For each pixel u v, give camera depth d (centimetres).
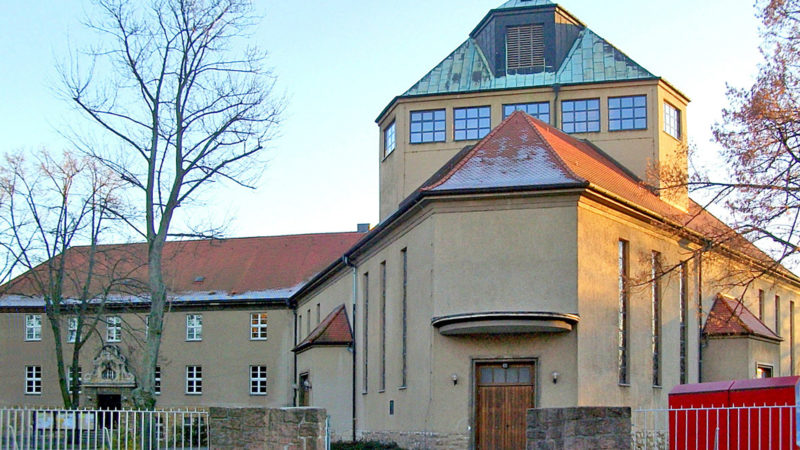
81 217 4725
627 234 3184
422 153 3831
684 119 3959
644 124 3766
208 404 6066
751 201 2738
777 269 3183
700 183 2831
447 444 2898
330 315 4325
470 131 3822
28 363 6406
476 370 2930
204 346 6150
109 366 5803
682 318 3575
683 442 1950
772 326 4519
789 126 2702
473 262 2967
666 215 3150
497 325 2839
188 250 6688
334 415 4059
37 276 5250
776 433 1752
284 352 5991
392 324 3472
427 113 3869
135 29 3338
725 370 3644
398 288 3412
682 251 3534
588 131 3812
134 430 2258
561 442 1733
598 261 3003
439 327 2955
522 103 3838
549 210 2939
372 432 3681
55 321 4825
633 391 3131
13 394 6397
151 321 3272
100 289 6125
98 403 6178
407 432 3177
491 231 2973
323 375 4106
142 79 3359
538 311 2872
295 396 5294
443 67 4016
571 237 2906
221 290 6238
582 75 3862
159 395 6144
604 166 3500
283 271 6306
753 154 2719
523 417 2872
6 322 6500
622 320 3142
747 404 1850
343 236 6606
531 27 3966
